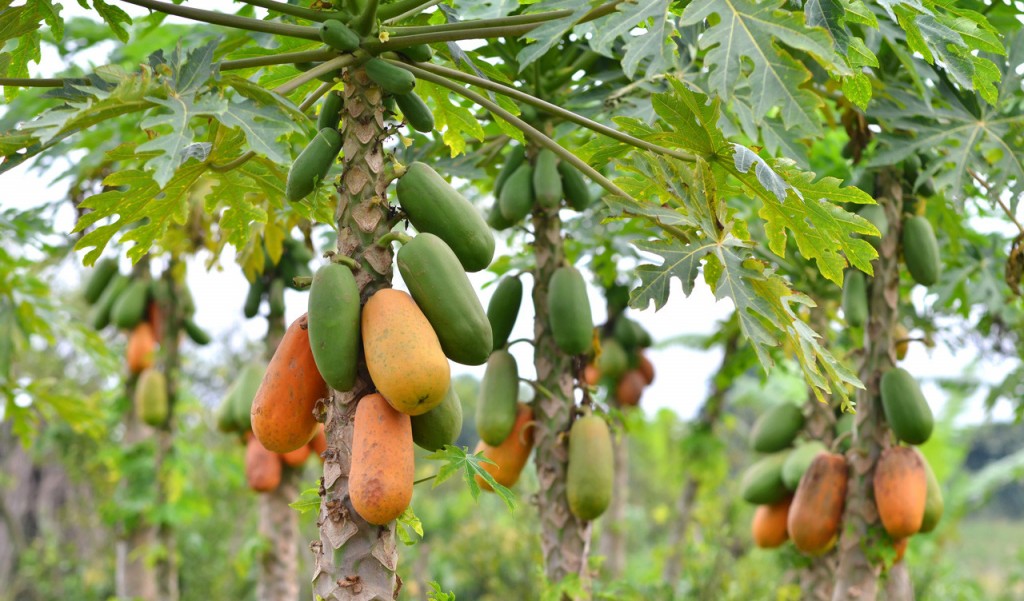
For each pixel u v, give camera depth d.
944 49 2.95
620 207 2.97
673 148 3.14
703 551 8.09
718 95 2.63
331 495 2.56
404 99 2.90
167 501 7.18
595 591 4.74
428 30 2.83
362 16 2.76
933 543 11.33
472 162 4.45
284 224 4.51
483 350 2.60
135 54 5.77
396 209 2.75
